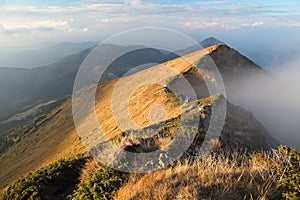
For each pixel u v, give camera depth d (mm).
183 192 4844
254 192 4859
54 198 7988
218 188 4977
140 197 5250
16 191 8273
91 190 6535
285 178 5039
